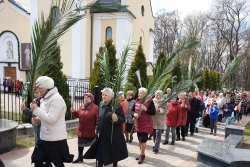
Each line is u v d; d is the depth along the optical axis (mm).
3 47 24141
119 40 20047
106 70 4785
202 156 5102
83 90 11789
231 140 6543
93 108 5051
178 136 8008
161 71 4789
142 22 25016
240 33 36188
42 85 3299
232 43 35969
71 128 8312
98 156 4191
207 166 4902
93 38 20891
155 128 6258
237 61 12430
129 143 7109
